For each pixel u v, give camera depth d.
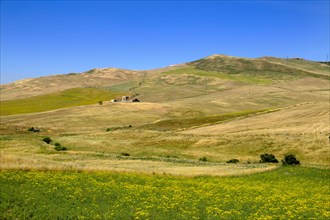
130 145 88.81
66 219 21.36
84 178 34.12
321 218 24.59
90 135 104.38
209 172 44.44
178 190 31.50
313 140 81.44
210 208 25.34
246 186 36.59
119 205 24.75
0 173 33.09
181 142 89.75
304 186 39.75
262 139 86.12
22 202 24.14
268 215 24.62
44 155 61.00
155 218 22.33
